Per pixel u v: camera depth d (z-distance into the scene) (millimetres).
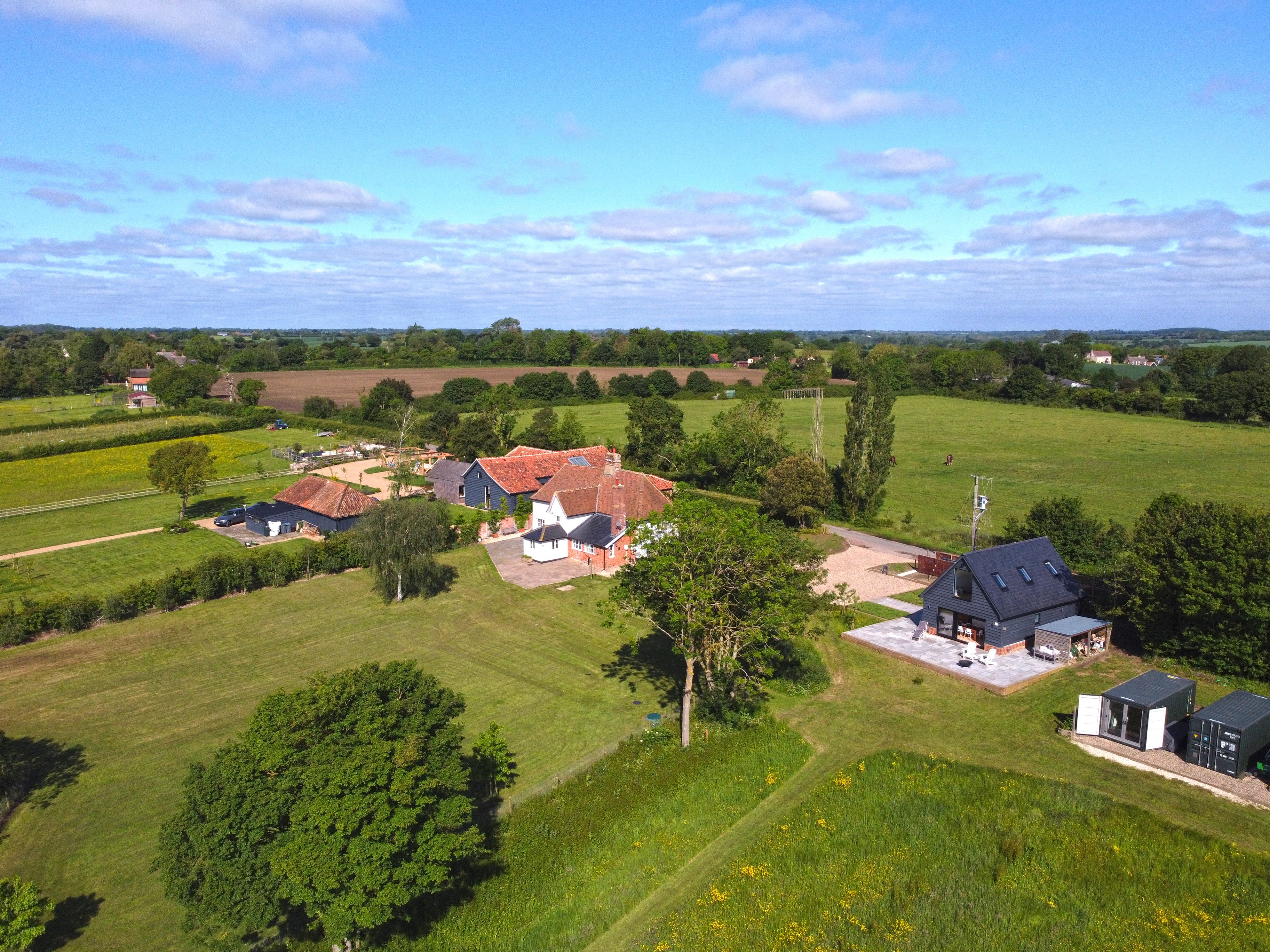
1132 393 160750
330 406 143125
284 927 24734
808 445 118375
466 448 101438
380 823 21797
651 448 100438
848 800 31297
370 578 61094
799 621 39094
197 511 82125
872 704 39719
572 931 24547
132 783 33375
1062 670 43281
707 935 24156
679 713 39125
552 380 169500
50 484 94750
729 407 162625
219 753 24766
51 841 29438
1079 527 58406
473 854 25891
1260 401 137250
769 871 27234
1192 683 37281
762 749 34906
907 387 193750
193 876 22500
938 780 32500
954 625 47500
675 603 36344
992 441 124750
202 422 134000
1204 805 30406
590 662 45750
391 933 24078
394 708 25172
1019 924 24516
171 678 43938
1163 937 23875
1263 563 39562
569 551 66312
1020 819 29688
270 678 43875
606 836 29047
